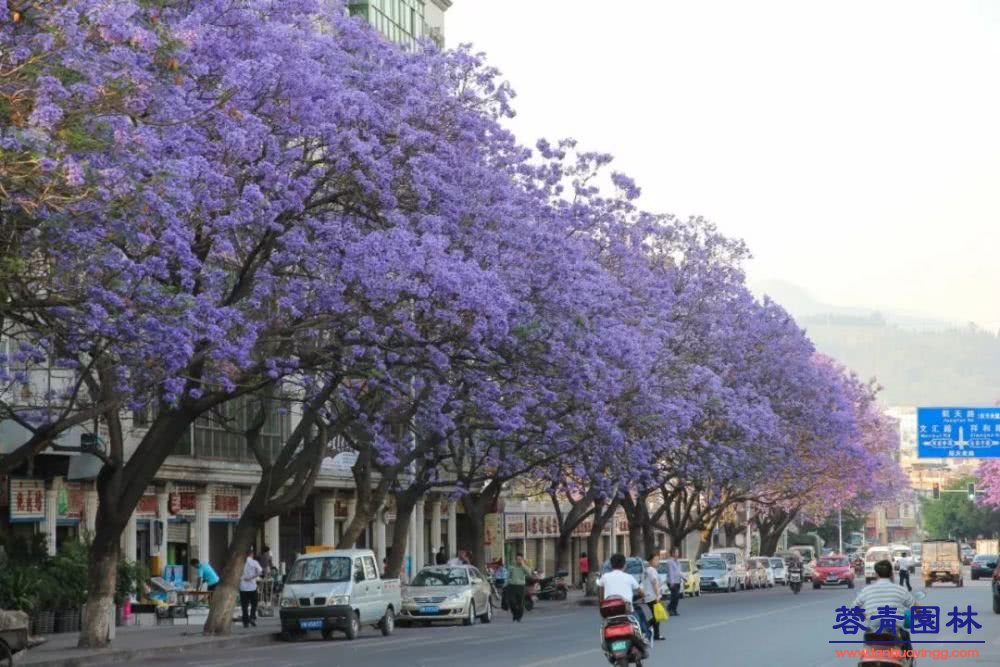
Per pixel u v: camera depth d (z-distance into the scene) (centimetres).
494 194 3475
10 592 3422
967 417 6650
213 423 4794
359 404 3962
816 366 7506
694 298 6006
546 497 8412
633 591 2323
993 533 19575
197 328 2525
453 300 3092
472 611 4394
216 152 2795
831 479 8650
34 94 2028
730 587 7581
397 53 3347
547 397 3806
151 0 2353
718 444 6006
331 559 3778
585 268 3803
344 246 2975
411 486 4581
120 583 3897
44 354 3045
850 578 8275
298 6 3138
